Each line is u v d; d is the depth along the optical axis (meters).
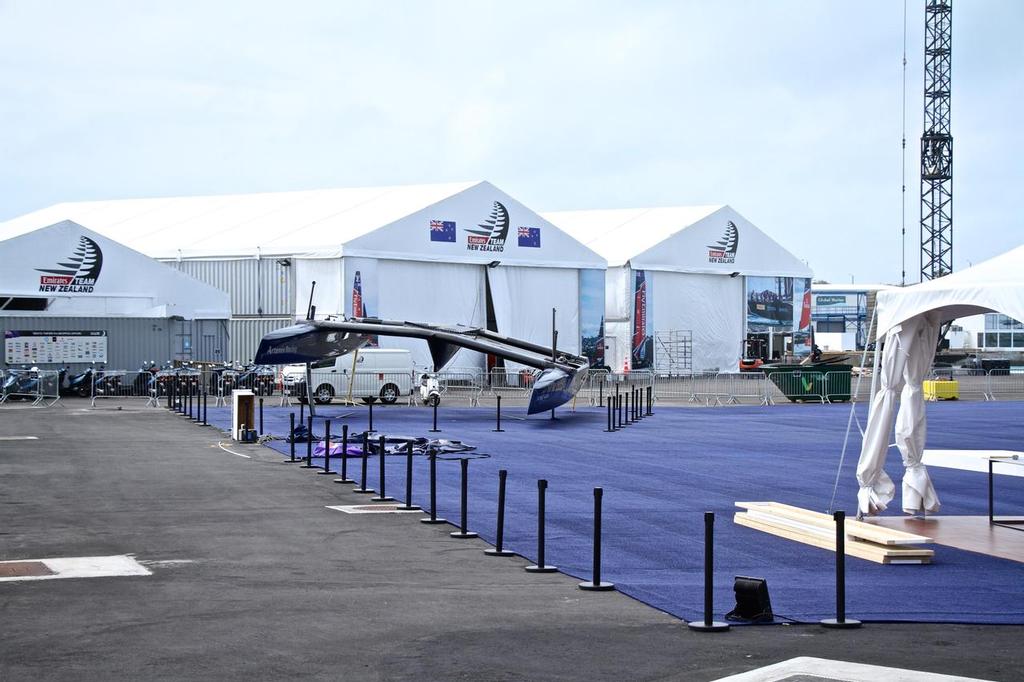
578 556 15.85
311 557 15.41
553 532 17.77
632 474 25.30
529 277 66.00
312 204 67.88
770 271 79.31
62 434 33.25
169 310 56.84
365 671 9.82
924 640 11.34
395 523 18.41
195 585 13.43
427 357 60.62
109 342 53.56
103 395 51.03
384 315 59.78
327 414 41.97
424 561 15.30
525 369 64.38
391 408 46.06
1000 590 13.92
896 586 14.15
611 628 11.67
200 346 57.62
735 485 23.69
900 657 10.59
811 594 13.59
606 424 39.34
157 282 56.94
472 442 32.22
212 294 58.09
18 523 17.95
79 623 11.45
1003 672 10.04
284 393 47.59
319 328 38.38
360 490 22.11
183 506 19.95
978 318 120.00
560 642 11.02
